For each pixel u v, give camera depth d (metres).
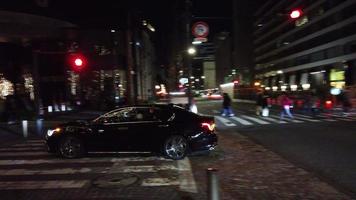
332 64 73.88
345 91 30.73
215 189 5.28
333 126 20.05
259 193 7.70
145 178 9.26
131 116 12.19
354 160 10.94
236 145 14.33
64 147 12.21
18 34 23.83
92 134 12.12
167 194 7.78
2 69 34.12
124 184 8.70
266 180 8.77
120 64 50.22
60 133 12.24
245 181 8.71
